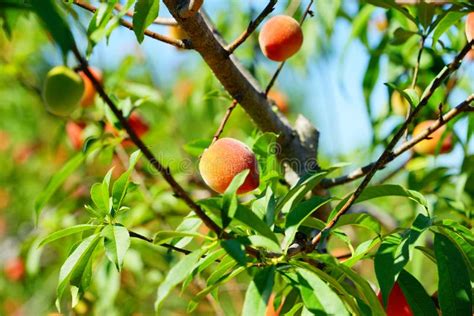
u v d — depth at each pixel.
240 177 1.40
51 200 2.39
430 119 1.94
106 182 1.52
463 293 1.43
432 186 1.97
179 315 2.41
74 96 1.67
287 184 1.78
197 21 1.57
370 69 1.99
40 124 2.72
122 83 2.18
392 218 2.08
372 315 1.44
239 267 1.45
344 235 1.54
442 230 1.47
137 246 2.11
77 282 1.53
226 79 1.66
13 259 2.53
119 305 2.25
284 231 1.53
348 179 1.71
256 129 1.80
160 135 2.30
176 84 2.60
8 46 2.45
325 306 1.39
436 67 1.93
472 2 1.59
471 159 1.86
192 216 1.55
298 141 1.78
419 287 1.50
